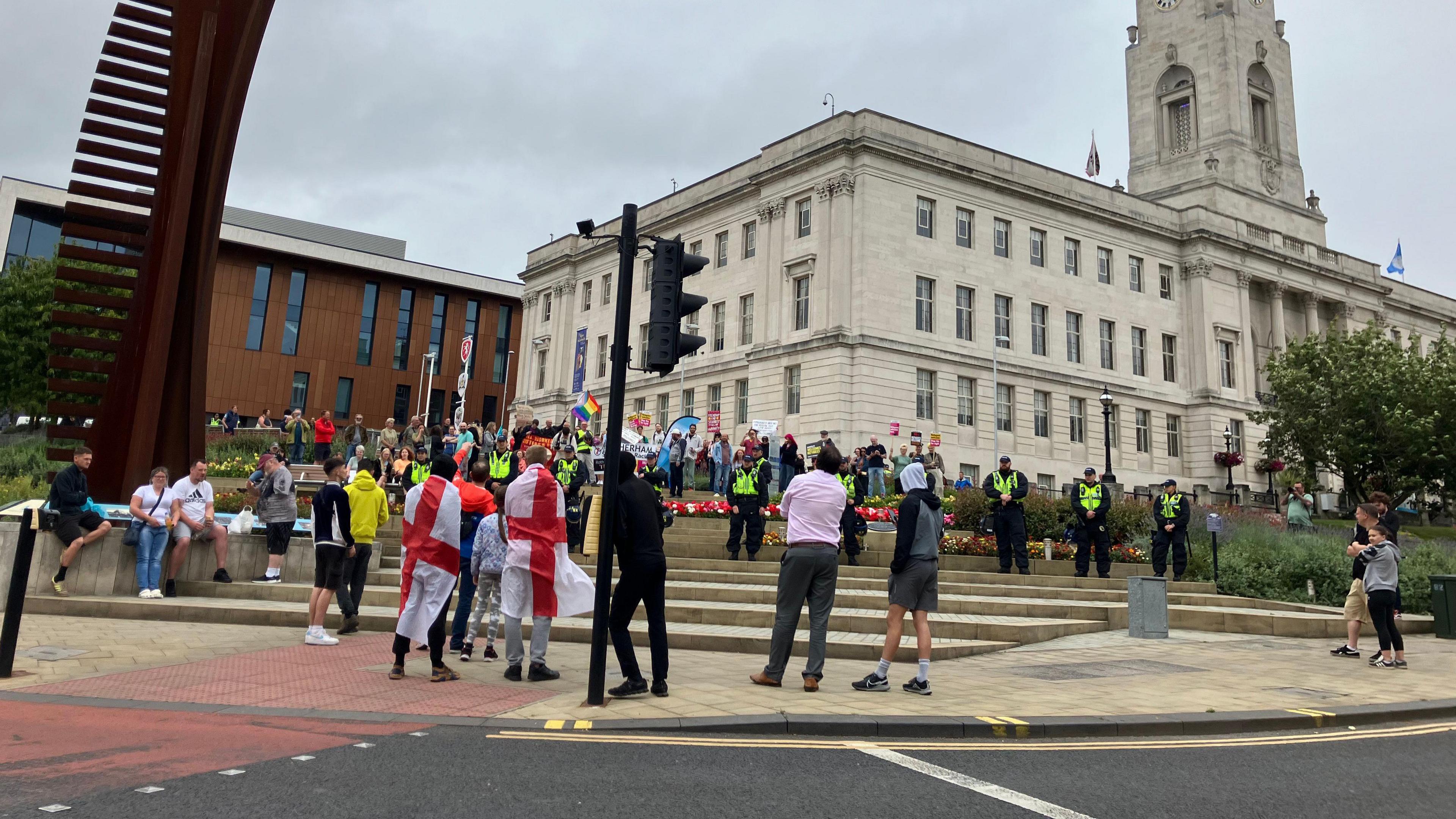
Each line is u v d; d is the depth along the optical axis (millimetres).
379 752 5492
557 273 54406
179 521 12273
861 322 36500
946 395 38031
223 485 23766
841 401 35750
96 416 13523
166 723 6051
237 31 13773
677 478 26047
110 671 7789
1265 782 5523
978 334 39469
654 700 7238
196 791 4578
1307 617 13711
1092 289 43531
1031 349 41062
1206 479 44750
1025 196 41625
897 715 6844
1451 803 5121
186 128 13469
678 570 15438
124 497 13039
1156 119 55688
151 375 13188
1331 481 49594
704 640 10500
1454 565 17719
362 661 8773
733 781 5109
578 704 6988
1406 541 22781
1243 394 46875
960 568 16922
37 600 11109
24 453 26656
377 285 59062
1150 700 7957
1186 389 46250
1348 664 10789
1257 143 54031
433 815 4320
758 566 15688
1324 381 39000
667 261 7418
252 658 8617
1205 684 8992
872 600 13062
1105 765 5844
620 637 7430
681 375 44031
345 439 35094
